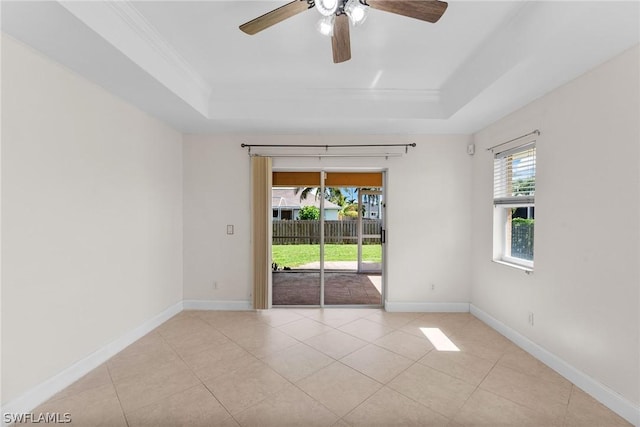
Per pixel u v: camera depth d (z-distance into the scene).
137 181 3.00
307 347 2.82
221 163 3.92
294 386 2.18
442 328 3.31
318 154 3.92
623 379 1.88
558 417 1.86
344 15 1.68
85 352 2.36
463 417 1.86
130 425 1.79
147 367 2.45
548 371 2.40
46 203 2.03
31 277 1.93
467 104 2.80
